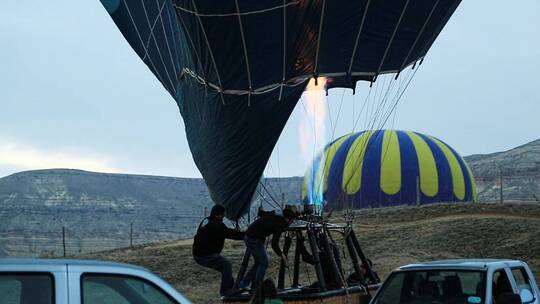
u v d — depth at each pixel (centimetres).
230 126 2128
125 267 678
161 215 19275
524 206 5344
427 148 6819
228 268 1501
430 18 2150
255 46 2017
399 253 3694
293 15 1995
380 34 2114
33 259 649
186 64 2183
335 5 2006
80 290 639
